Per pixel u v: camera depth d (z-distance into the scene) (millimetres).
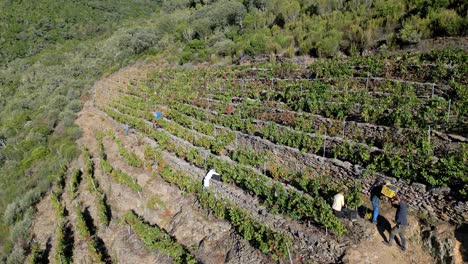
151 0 110062
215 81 28328
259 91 22391
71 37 84188
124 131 28062
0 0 92312
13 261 20203
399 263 9555
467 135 11352
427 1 23875
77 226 18781
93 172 24500
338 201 10906
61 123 39750
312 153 14086
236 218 13219
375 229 10367
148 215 17266
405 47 22219
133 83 40938
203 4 77562
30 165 33562
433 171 10133
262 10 50469
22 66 67750
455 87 14070
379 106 14484
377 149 12234
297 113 16984
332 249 10273
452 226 9703
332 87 18812
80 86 52094
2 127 46688
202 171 16906
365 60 20484
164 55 50469
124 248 15664
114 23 90188
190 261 12469
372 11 28719
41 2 96312
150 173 19750
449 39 20297
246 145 17078
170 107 26609
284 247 10906
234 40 41344
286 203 12305
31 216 24266
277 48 31031
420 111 13477
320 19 32625
